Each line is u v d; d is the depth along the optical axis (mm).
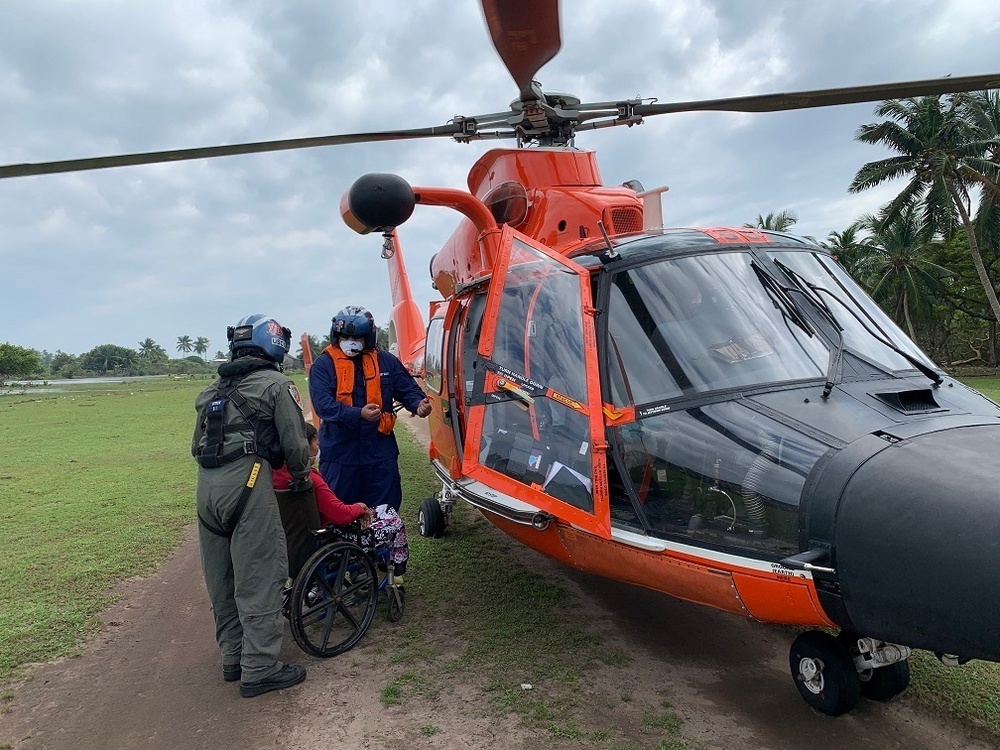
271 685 3471
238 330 3758
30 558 5836
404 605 4570
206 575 3613
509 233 3621
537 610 4426
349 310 4473
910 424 2615
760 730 2992
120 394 45062
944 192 27984
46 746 3053
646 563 3027
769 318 3182
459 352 4957
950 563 2080
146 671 3781
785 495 2559
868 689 3121
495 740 2961
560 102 5242
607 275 3408
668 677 3504
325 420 4355
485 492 4102
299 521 3885
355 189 3785
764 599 2582
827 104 4582
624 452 3141
